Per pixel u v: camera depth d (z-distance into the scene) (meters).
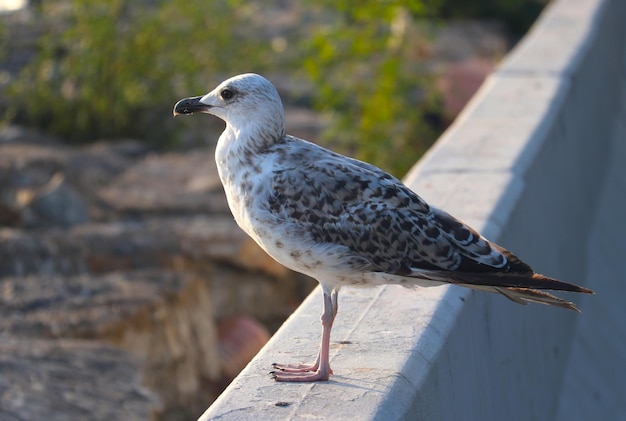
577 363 10.44
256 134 5.90
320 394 5.20
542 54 13.50
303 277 13.77
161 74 19.61
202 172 16.75
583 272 11.93
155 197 15.34
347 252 5.71
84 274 12.30
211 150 18.62
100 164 16.73
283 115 6.00
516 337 7.66
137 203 15.02
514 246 7.91
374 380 5.31
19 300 10.92
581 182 12.38
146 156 18.09
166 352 11.12
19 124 19.69
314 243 5.73
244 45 21.03
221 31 20.16
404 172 16.64
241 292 13.30
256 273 13.38
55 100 19.41
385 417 5.01
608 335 11.86
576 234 11.54
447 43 26.53
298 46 21.83
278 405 5.09
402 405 5.19
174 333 11.26
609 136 16.47
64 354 9.90
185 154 18.22
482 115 10.59
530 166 9.09
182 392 11.33
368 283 5.86
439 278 5.66
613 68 18.00
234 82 5.93
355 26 18.98
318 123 19.00
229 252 13.16
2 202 14.02
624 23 21.56
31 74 19.83
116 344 10.59
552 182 10.10
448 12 30.78
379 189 5.78
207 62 20.25
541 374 8.46
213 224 13.89
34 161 15.04
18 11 23.72
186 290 11.60
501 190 8.20
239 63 20.58
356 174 5.81
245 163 5.90
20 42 21.77
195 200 15.23
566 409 9.40
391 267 5.73
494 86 11.92
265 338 12.66
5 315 10.65
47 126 19.80
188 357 11.45
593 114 14.36
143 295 11.23
